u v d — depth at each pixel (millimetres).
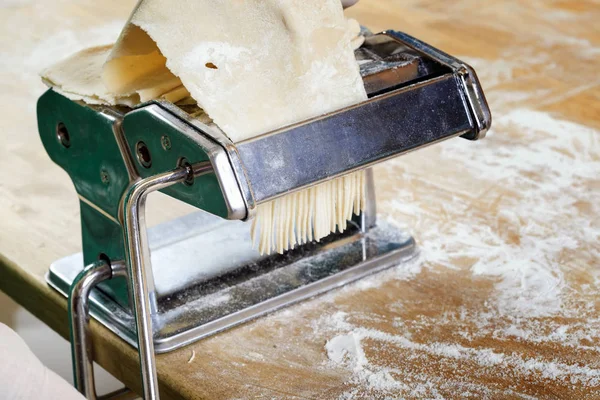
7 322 2057
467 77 1064
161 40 916
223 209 882
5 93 1845
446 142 1592
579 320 1107
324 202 1039
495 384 995
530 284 1184
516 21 2068
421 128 1027
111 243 1108
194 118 926
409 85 1031
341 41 987
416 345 1066
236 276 1176
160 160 951
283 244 1054
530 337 1075
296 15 951
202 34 935
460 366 1027
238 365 1042
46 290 1218
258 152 911
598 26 2039
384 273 1217
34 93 1847
